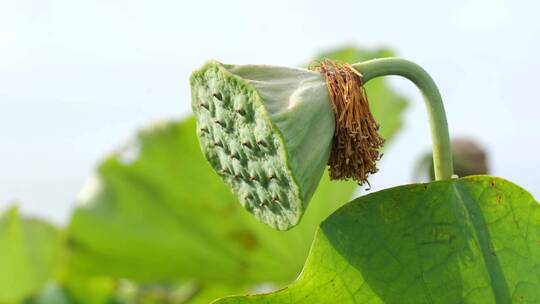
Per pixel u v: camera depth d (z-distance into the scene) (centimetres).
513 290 113
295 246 169
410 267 112
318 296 114
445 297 112
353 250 112
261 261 174
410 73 113
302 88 110
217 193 176
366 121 112
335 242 112
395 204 112
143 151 176
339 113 111
